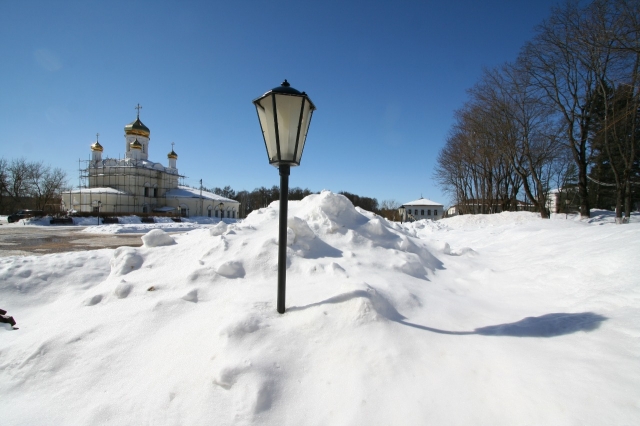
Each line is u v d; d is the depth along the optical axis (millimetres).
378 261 4496
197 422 2033
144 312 3326
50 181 48844
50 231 22438
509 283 4445
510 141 22375
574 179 33531
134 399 2303
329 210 5434
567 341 2549
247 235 4840
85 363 2799
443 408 1908
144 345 2887
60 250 11695
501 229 12234
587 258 4512
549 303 3549
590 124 20328
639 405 1759
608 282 3598
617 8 14383
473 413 1860
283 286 2980
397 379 2156
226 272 3889
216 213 59938
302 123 3158
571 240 6168
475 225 20078
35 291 5402
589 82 19125
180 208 54375
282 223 3049
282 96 3088
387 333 2598
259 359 2322
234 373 2209
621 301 3092
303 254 4316
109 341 2998
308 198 6141
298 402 2076
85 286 5703
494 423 1789
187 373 2383
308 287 3531
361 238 5031
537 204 21641
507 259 6051
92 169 51562
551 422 1732
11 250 11641
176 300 3438
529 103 21094
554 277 4273
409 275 4375
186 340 2756
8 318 4105
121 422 2152
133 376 2561
